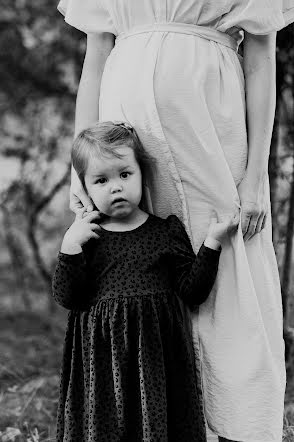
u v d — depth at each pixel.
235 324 2.39
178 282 2.38
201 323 2.43
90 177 2.36
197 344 2.43
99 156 2.32
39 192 5.71
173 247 2.37
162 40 2.41
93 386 2.30
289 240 3.70
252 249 2.44
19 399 3.99
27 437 3.43
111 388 2.30
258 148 2.44
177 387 2.32
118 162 2.32
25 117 5.56
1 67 5.32
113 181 2.34
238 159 2.43
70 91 5.43
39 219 6.18
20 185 5.66
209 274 2.35
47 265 6.28
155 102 2.36
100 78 2.64
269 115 2.46
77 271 2.33
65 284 2.34
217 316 2.40
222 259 2.39
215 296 2.40
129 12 2.45
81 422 2.35
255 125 2.46
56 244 6.35
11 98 5.43
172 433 2.32
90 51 2.65
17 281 6.40
